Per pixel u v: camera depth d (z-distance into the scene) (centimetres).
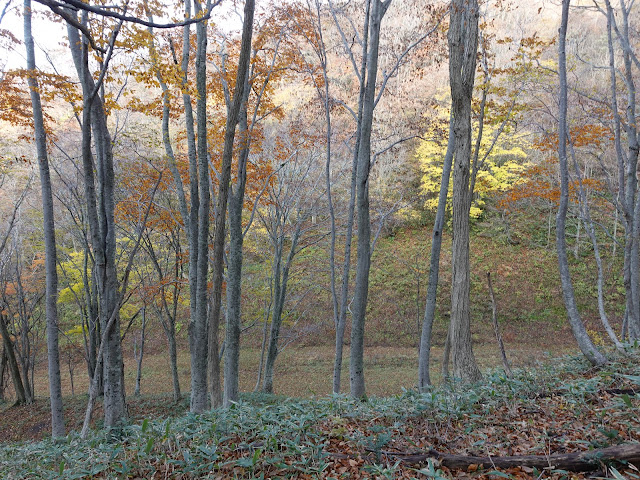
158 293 1451
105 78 902
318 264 2192
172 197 1548
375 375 1902
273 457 396
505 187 2202
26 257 2044
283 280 1670
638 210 1111
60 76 896
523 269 2562
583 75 1895
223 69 1162
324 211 1708
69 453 515
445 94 1873
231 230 1118
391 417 517
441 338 2255
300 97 1858
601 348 838
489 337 2200
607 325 1116
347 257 1149
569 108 1609
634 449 321
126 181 1262
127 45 745
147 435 473
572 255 2592
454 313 799
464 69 781
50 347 996
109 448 478
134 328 2603
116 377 911
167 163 1167
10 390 2153
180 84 831
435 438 444
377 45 1059
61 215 1706
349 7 1271
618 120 1186
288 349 2339
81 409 1542
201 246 941
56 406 995
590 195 1748
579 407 476
